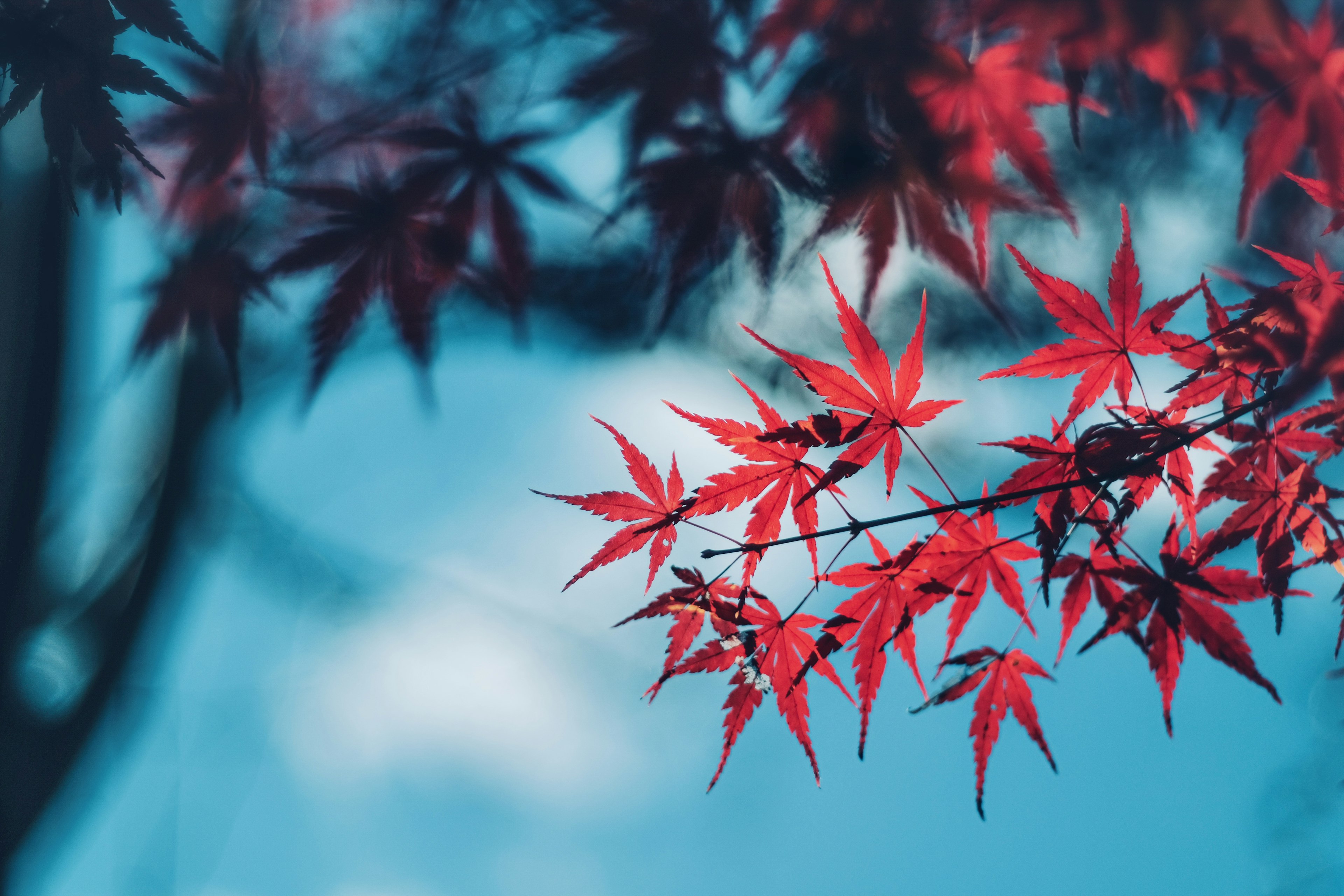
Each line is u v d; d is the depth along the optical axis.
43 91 1.07
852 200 1.12
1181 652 1.08
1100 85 1.22
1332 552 1.07
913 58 1.10
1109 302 1.06
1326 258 1.21
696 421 1.07
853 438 1.06
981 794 1.09
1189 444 1.06
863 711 1.07
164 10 1.07
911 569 1.07
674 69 1.12
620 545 1.07
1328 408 1.07
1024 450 1.07
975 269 1.12
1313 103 1.09
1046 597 1.05
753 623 1.07
